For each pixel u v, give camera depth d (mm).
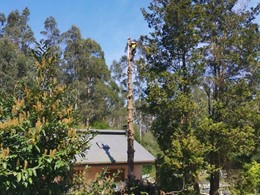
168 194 10008
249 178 11031
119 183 9344
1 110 4398
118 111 42656
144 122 31719
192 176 10133
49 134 4488
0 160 3748
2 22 40062
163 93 10836
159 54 11875
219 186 12133
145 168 21688
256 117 11289
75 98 5180
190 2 11297
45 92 4699
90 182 5523
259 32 12031
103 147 15969
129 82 10500
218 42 12055
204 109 11047
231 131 10742
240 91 11461
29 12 40750
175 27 11453
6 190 3957
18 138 4070
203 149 10070
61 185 4719
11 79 27547
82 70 41438
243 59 11867
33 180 4227
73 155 4551
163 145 11250
